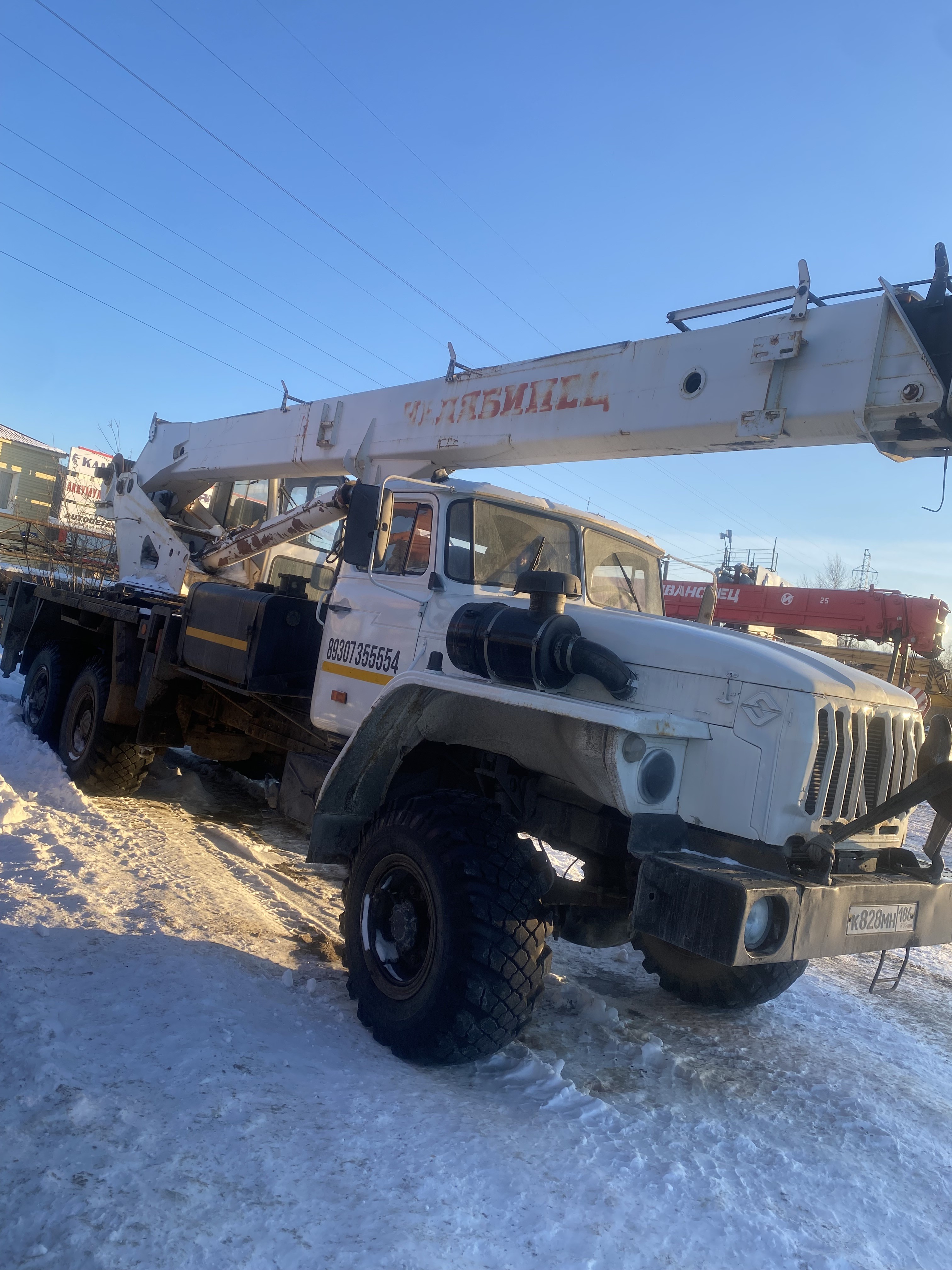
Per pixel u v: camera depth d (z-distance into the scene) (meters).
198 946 3.85
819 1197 2.66
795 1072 3.65
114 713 6.30
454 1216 2.20
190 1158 2.26
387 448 5.94
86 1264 1.83
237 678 5.02
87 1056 2.71
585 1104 2.98
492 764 3.96
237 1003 3.33
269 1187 2.19
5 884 4.22
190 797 7.19
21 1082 2.49
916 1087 3.65
